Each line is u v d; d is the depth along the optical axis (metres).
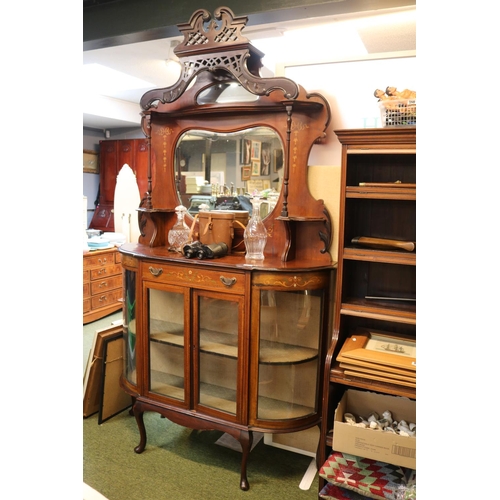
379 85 2.18
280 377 2.12
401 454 1.70
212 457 2.36
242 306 2.07
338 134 1.84
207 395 2.22
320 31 3.25
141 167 6.29
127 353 2.53
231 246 2.40
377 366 1.79
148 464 2.28
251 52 2.26
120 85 5.19
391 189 1.80
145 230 2.70
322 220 2.21
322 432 1.93
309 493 2.08
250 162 2.40
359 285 2.16
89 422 2.70
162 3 2.55
